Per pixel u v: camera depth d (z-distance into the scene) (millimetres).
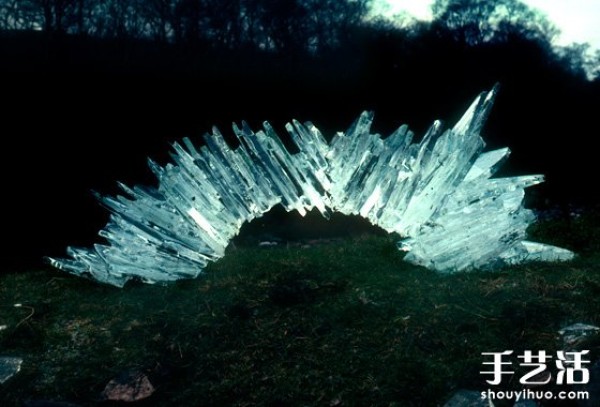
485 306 3648
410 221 4543
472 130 4480
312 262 4383
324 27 13953
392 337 3439
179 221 4531
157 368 3322
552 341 3299
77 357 3475
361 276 4109
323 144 5004
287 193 4688
